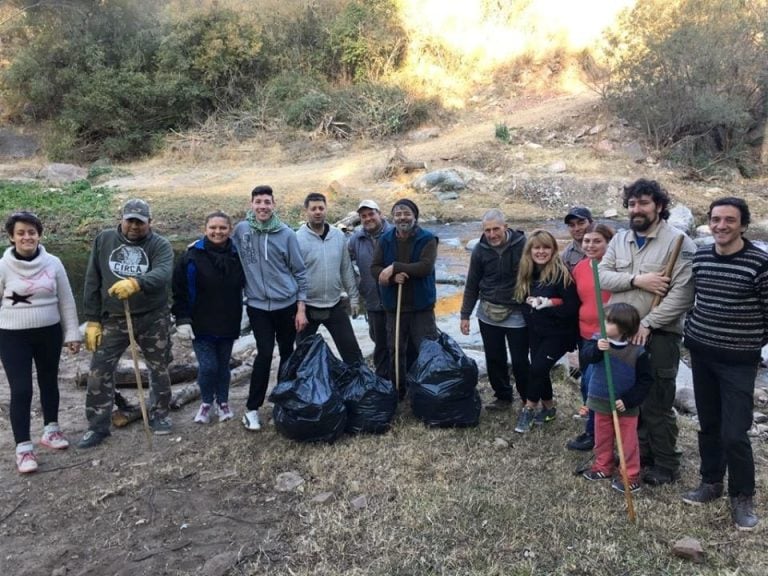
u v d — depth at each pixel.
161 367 5.05
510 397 5.51
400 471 4.37
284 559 3.52
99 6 26.95
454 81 28.14
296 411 4.68
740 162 20.70
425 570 3.39
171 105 26.19
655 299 4.03
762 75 20.14
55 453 4.83
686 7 20.47
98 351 4.86
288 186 19.70
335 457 4.58
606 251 4.36
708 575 3.31
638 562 3.42
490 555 3.49
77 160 25.80
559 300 4.70
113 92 25.44
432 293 5.34
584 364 4.23
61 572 3.47
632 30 21.20
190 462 4.61
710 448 3.89
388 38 28.31
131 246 4.76
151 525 3.88
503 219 5.04
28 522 3.96
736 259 3.58
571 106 24.30
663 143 21.12
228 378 5.37
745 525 3.65
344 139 24.81
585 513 3.84
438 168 20.38
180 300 5.08
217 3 27.52
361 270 5.66
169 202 18.12
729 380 3.65
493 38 29.23
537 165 20.02
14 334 4.58
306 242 5.47
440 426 4.99
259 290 5.08
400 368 5.53
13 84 27.19
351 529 3.73
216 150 24.59
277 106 26.38
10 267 4.55
